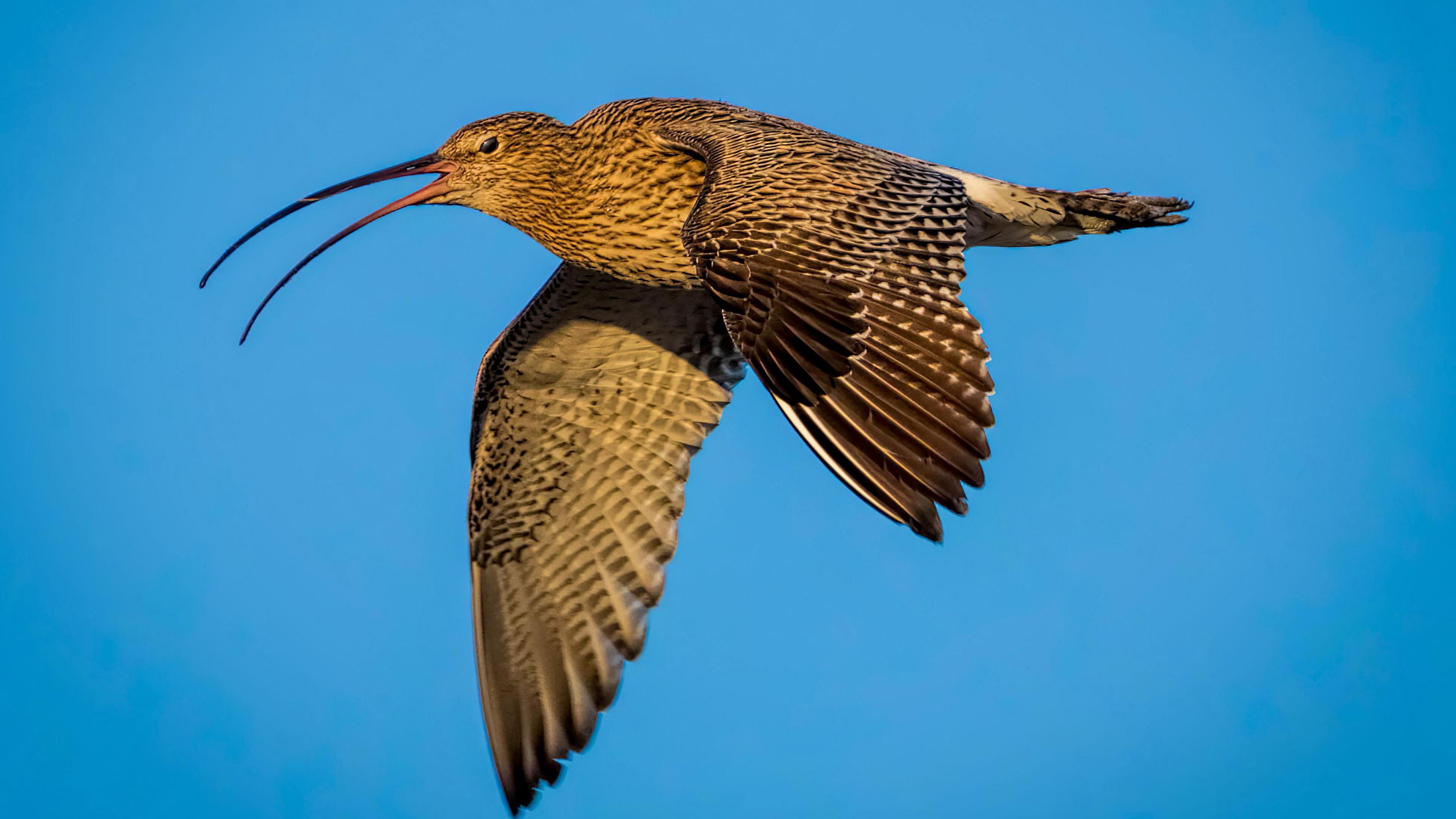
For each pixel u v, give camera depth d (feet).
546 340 42.37
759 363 27.73
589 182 40.29
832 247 29.09
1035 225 38.09
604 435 42.93
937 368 27.17
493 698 41.47
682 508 42.09
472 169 42.01
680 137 36.83
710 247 29.71
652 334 42.57
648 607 41.37
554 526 42.65
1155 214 38.01
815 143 33.14
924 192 31.12
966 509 25.48
